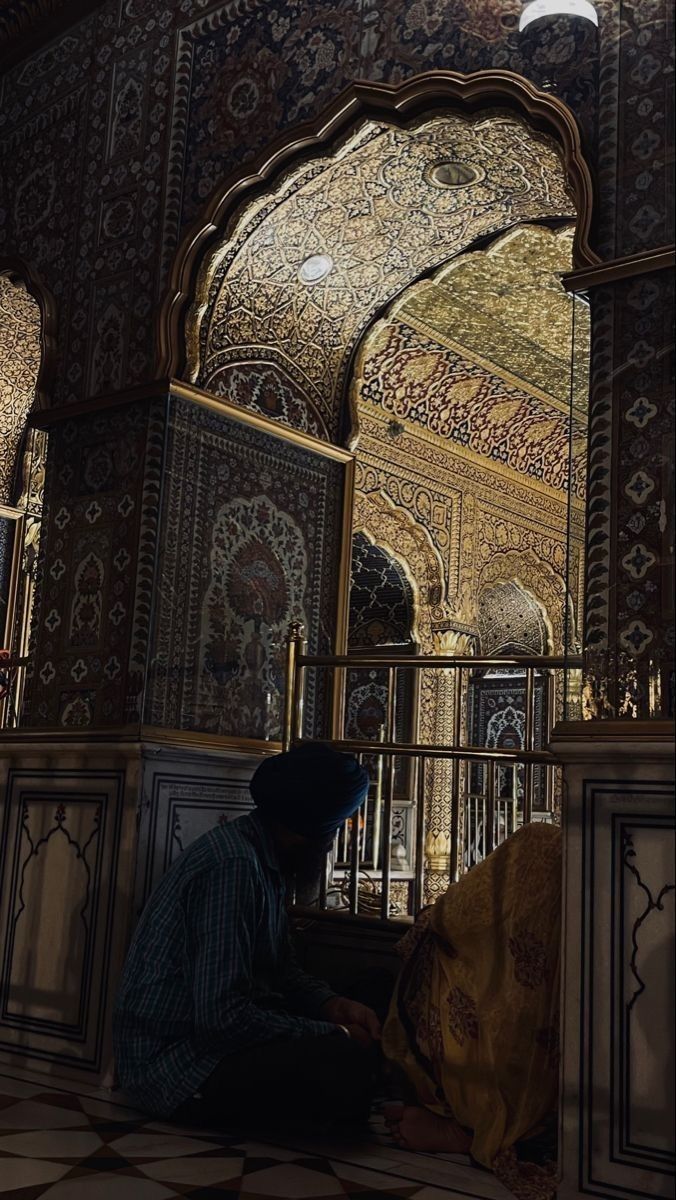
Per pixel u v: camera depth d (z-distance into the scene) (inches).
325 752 131.5
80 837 152.9
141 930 127.0
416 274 189.6
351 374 197.0
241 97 167.6
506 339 325.4
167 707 157.5
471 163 157.5
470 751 147.6
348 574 190.4
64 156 189.8
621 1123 100.7
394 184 163.6
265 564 176.4
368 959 152.3
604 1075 102.3
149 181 174.9
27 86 199.8
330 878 181.5
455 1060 114.9
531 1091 110.4
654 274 117.2
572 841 107.7
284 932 134.5
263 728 172.9
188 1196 98.3
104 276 177.0
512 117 139.9
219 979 117.2
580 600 116.6
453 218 173.3
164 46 179.5
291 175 161.2
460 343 329.1
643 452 114.8
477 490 386.9
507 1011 112.0
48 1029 149.8
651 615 110.8
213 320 171.3
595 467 117.6
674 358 114.3
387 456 348.8
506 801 340.2
